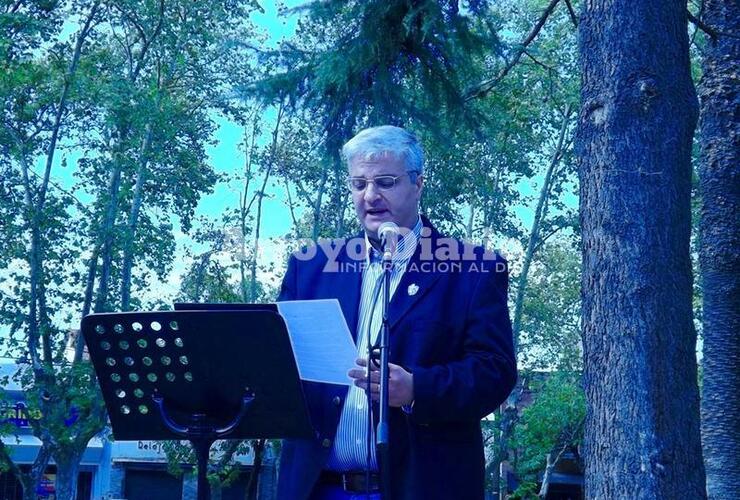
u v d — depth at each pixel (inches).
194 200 1165.7
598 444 216.8
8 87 1008.2
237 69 1181.7
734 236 373.4
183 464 1079.0
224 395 112.7
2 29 1007.6
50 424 1035.3
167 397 114.2
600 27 232.8
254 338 108.0
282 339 107.3
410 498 117.0
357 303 127.0
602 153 227.1
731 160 376.8
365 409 121.9
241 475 1349.7
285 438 115.3
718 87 379.9
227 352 109.4
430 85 281.7
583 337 225.3
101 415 1039.6
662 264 218.8
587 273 225.9
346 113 283.9
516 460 1423.5
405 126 283.3
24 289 1077.8
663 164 223.9
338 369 113.2
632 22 229.0
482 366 118.3
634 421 212.4
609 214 223.1
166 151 1149.1
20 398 1305.4
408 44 277.1
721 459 363.3
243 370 110.3
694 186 832.3
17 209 1063.6
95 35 1128.2
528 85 731.4
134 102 1048.8
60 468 1043.3
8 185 1087.0
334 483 124.6
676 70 229.8
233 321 107.3
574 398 1347.2
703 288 381.4
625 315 217.3
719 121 379.9
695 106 232.1
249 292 1217.4
